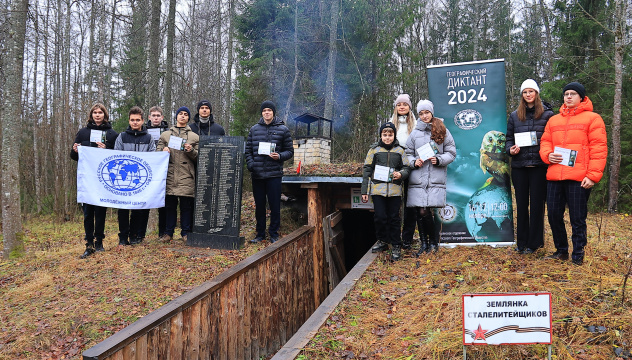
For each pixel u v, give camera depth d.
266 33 17.81
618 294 4.11
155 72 10.16
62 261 6.75
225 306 5.19
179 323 4.44
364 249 11.35
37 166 16.97
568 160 4.85
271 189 7.08
